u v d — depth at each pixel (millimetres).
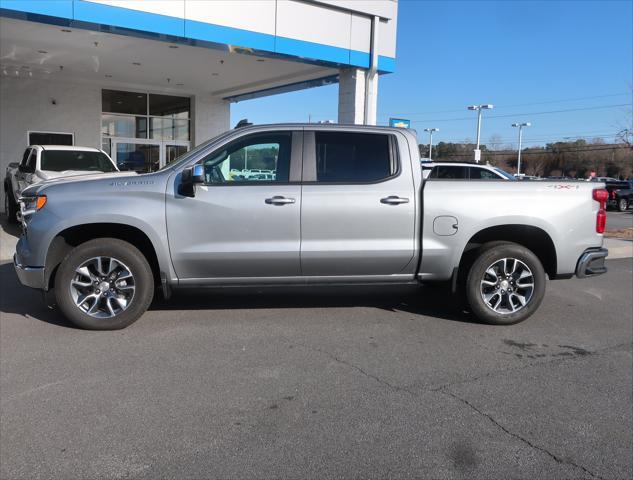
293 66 14156
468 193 5707
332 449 3324
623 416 3812
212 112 20062
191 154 5570
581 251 5887
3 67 15266
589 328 5918
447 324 5953
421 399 4035
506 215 5711
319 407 3885
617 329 5910
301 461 3191
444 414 3801
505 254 5773
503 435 3523
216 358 4809
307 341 5301
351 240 5617
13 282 7590
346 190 5586
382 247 5645
